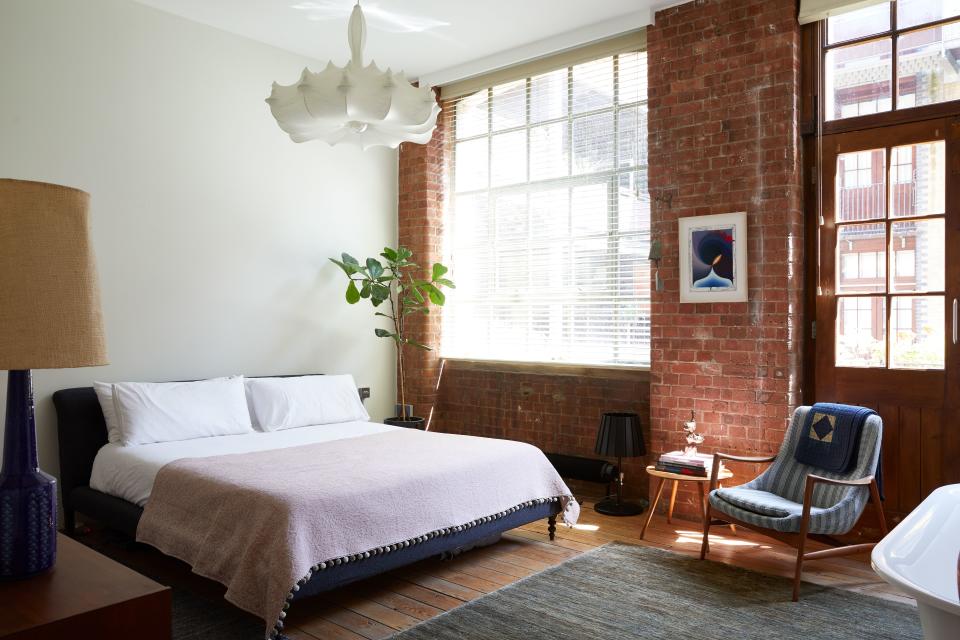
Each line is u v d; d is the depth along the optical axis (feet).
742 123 14.61
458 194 20.47
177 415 14.40
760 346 14.38
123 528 12.16
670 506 14.96
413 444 13.87
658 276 15.79
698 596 10.92
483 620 10.04
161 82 15.72
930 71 13.16
